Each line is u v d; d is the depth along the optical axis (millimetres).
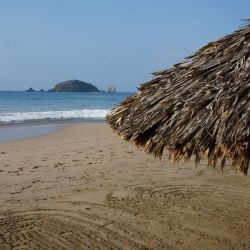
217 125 3414
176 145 3732
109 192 7617
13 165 9867
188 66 4348
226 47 4113
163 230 5812
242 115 3270
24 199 7262
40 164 9961
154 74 4656
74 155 11031
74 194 7523
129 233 5727
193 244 5379
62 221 6188
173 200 7113
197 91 3820
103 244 5406
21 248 5340
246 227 5887
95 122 22875
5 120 23016
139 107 4430
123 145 12406
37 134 16344
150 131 4164
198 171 9117
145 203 6965
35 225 6062
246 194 7398
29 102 48250
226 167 9328
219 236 5602
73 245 5395
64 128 18516
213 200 7090
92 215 6410
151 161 10156
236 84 3514
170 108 4008
